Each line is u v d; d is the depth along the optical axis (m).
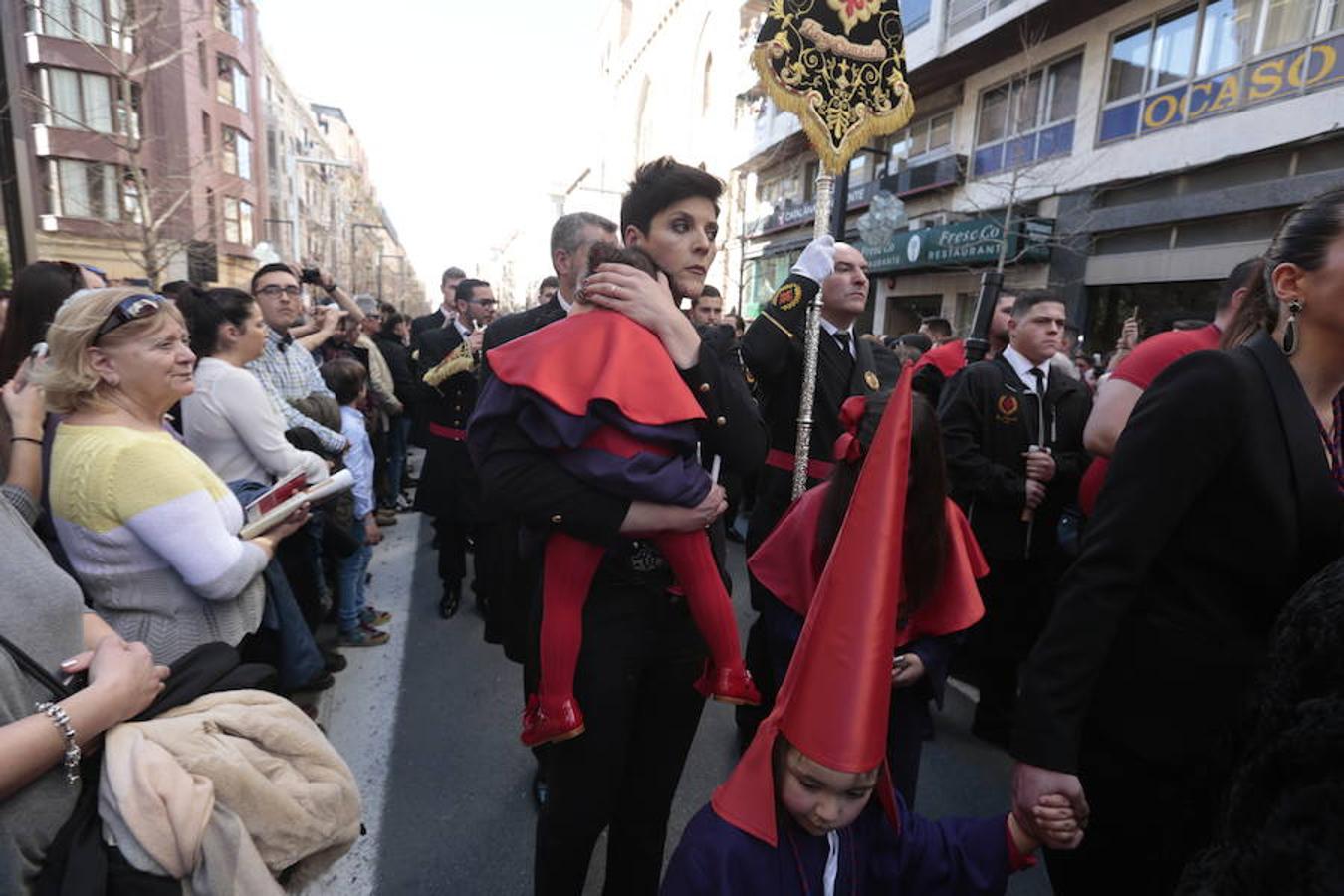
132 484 1.63
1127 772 1.35
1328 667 0.74
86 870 1.12
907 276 18.69
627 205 1.83
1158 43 12.32
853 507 1.13
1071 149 13.99
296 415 3.29
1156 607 1.30
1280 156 10.63
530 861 2.32
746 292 27.27
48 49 17.98
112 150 18.80
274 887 1.24
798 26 2.46
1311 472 1.17
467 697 3.32
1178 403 1.23
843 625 1.09
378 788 2.66
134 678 1.25
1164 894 1.35
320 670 2.33
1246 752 0.84
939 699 1.85
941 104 17.47
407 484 7.63
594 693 1.56
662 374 1.42
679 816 2.57
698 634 1.70
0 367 2.35
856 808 1.12
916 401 1.75
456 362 3.96
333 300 5.66
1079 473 2.99
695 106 30.66
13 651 1.14
